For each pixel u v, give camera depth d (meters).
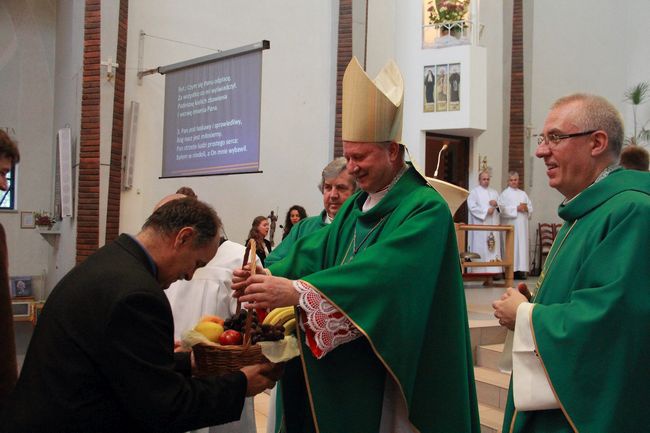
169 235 1.63
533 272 11.35
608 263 1.64
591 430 1.58
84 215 7.88
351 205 2.24
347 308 1.74
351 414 1.87
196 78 7.60
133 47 8.66
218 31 9.15
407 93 9.69
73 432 1.44
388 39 9.88
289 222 6.71
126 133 8.47
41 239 10.12
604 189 1.78
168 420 1.46
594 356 1.59
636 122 12.05
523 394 1.72
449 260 1.95
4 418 1.46
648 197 1.68
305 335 1.83
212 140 7.41
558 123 1.85
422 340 1.84
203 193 9.01
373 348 1.74
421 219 1.88
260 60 7.02
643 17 12.22
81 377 1.45
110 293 1.47
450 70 9.39
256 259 1.99
